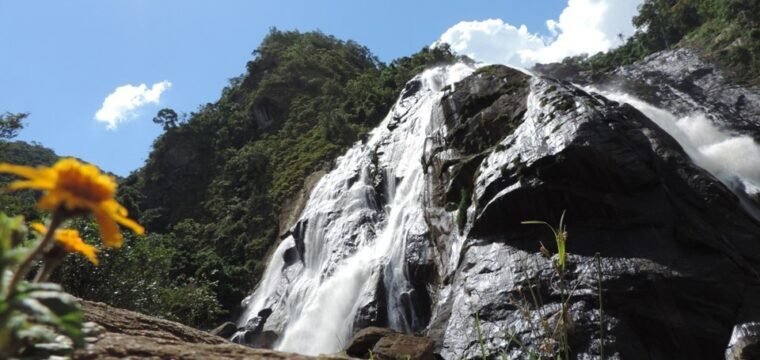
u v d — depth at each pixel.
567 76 51.88
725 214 14.81
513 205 15.17
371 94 50.94
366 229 27.03
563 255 2.01
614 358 10.71
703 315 11.95
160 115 66.94
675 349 11.52
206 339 3.21
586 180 14.63
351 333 21.39
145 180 62.69
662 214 14.01
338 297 24.11
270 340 26.70
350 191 30.16
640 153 15.33
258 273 38.62
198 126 65.25
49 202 1.21
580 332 11.20
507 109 18.94
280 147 53.56
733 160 26.69
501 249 14.67
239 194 52.19
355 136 46.91
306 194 40.72
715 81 41.78
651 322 11.70
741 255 13.75
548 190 14.80
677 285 12.23
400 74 51.94
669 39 63.16
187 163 62.00
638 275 12.38
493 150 17.34
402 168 28.33
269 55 74.69
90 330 1.49
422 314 19.44
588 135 15.08
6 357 1.30
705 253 13.03
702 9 57.56
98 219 1.24
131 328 3.05
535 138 16.14
